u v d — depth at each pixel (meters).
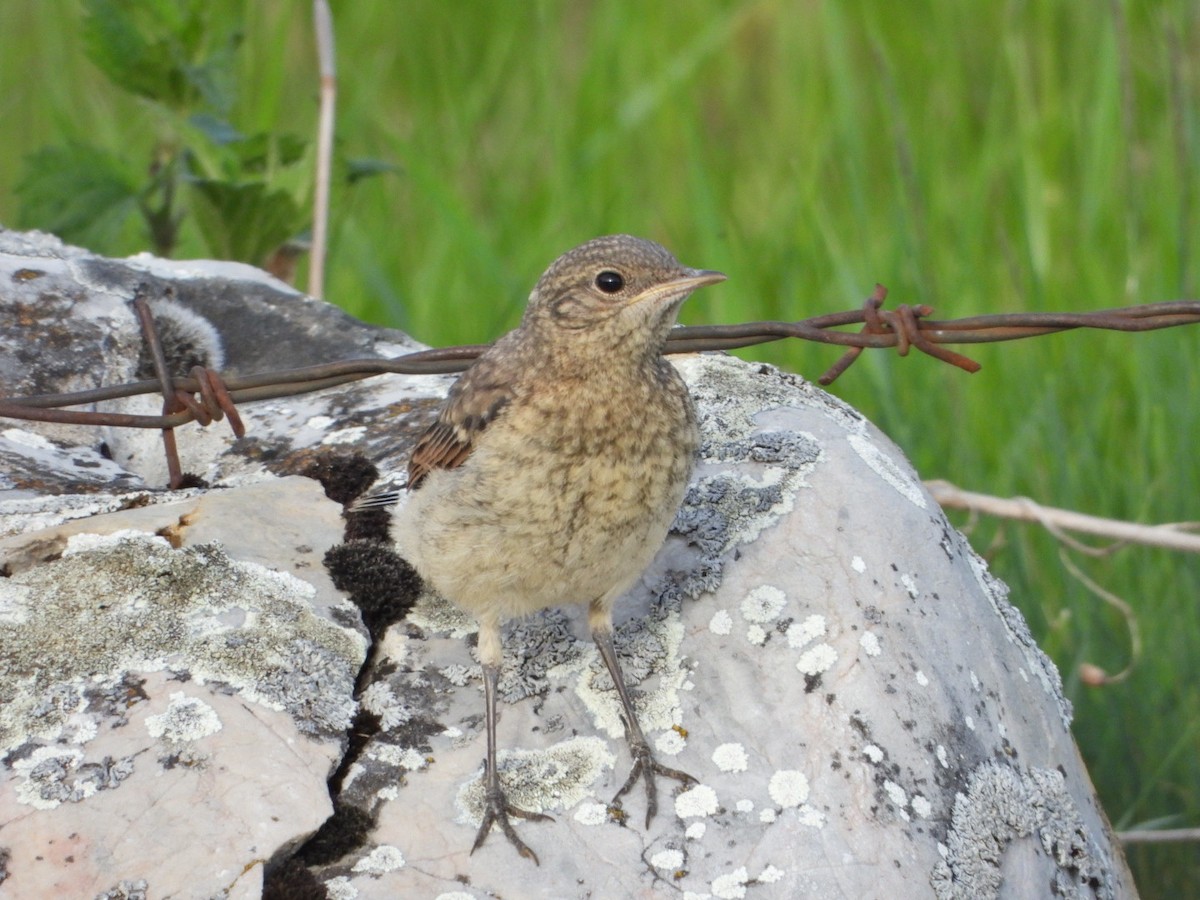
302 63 20.06
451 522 7.95
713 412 9.55
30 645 7.61
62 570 8.03
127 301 10.73
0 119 19.19
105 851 6.88
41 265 10.80
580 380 7.93
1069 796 8.31
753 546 8.63
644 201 19.17
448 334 16.84
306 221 14.32
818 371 15.26
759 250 17.36
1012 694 8.59
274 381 9.37
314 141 14.33
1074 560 13.51
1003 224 17.30
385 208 18.94
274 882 6.95
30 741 7.20
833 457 9.12
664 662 8.21
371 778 7.55
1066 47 19.78
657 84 19.58
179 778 7.15
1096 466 13.88
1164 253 16.16
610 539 7.92
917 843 7.57
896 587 8.48
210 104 14.50
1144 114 17.83
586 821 7.49
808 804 7.57
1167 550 13.17
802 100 20.25
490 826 7.37
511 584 7.96
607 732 7.91
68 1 19.38
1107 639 12.61
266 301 11.27
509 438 7.90
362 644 8.13
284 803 7.15
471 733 7.85
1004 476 14.21
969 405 15.43
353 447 9.86
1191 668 12.48
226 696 7.51
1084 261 16.36
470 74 20.20
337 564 8.48
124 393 9.23
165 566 8.12
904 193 16.56
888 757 7.81
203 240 13.96
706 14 21.53
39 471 9.51
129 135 18.38
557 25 21.55
